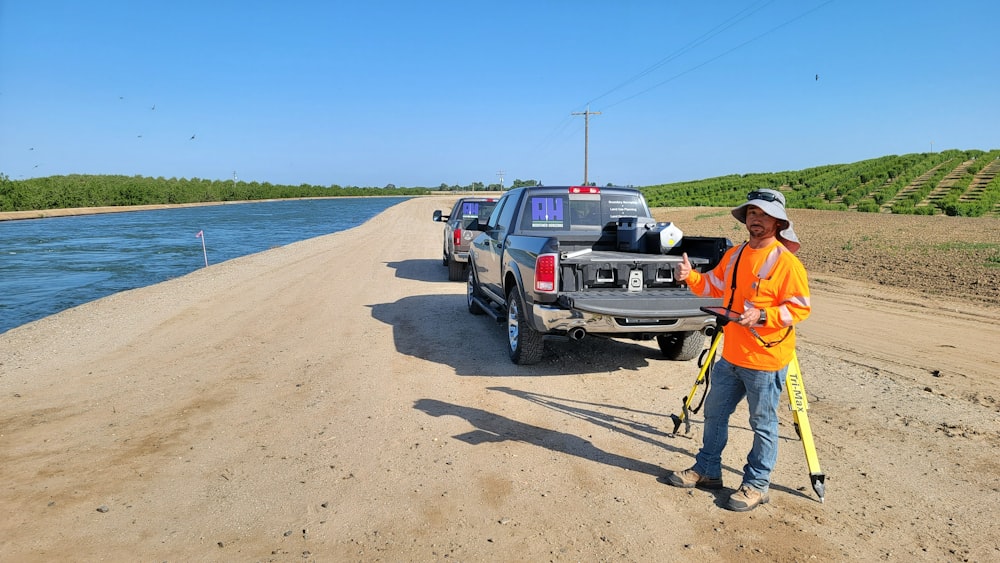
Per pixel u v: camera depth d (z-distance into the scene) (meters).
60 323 9.44
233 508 3.62
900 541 3.25
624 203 7.80
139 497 3.77
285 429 4.89
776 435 3.56
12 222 48.81
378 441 4.62
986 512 3.54
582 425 4.94
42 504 3.70
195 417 5.19
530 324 6.20
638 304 5.69
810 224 29.97
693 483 3.87
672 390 5.86
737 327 3.48
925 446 4.46
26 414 5.32
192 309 10.32
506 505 3.64
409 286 12.92
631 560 3.07
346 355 7.21
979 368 6.36
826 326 8.46
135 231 37.56
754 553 3.14
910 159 92.06
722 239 6.02
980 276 12.29
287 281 13.70
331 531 3.36
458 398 5.62
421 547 3.20
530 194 7.58
